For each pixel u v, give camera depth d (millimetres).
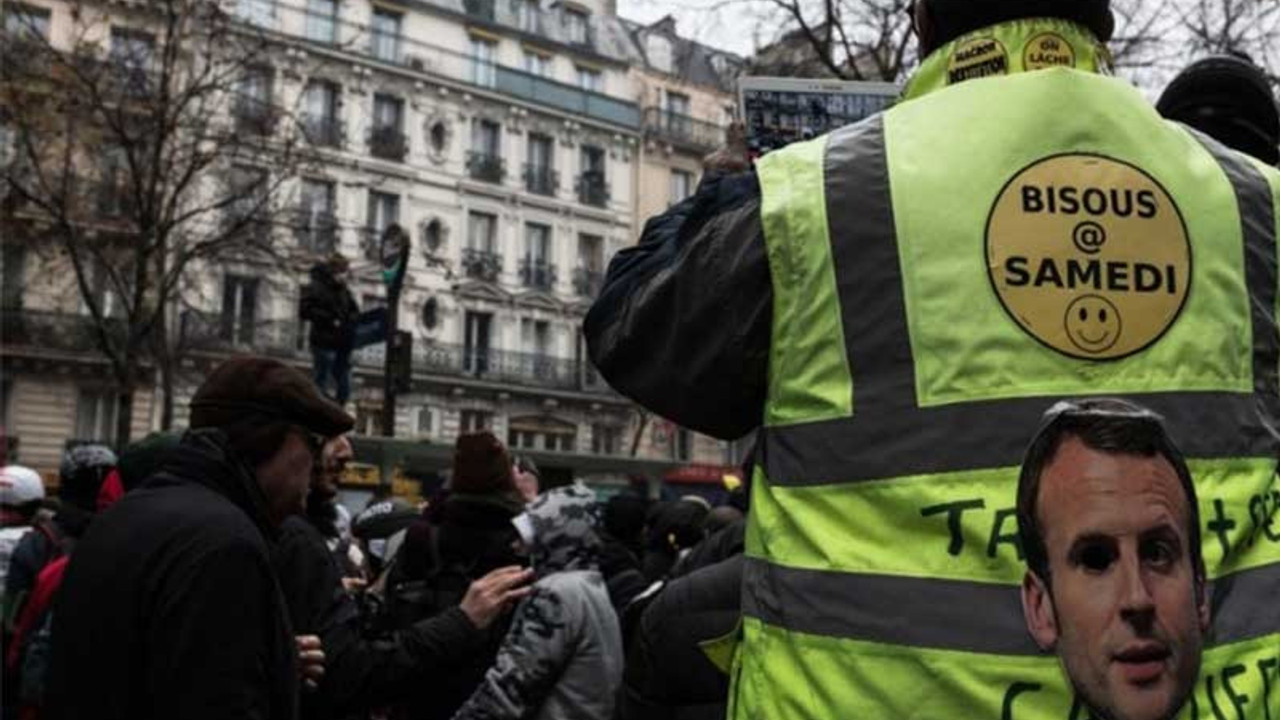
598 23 49719
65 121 22031
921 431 1514
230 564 2443
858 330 1568
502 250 44375
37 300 33781
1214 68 2471
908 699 1445
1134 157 1612
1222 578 1487
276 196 25984
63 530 5141
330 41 40188
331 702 3229
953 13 1836
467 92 43719
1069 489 1422
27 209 23375
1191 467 1505
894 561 1496
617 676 3818
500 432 43688
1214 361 1554
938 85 1821
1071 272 1546
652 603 3197
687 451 47094
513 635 3723
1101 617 1391
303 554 3287
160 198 19625
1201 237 1596
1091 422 1435
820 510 1565
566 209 46062
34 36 21391
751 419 1744
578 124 46562
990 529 1460
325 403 2986
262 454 2885
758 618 1624
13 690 4098
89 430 34906
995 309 1530
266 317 36188
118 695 2426
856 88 2680
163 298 19969
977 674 1425
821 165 1654
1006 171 1585
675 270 1710
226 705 2359
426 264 42125
